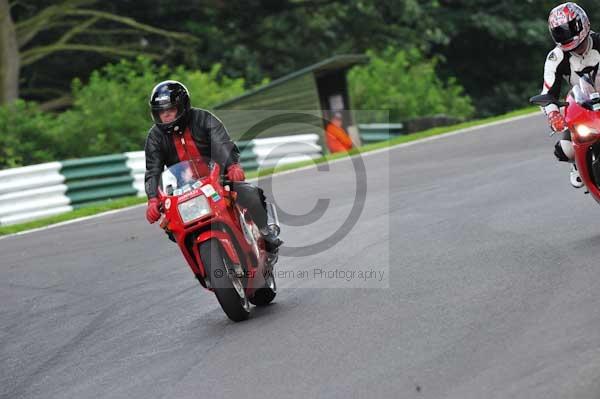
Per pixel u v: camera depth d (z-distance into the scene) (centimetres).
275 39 10506
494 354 1459
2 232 4066
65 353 1970
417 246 2444
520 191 3069
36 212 4694
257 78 10031
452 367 1431
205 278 1989
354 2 10131
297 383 1480
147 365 1759
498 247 2259
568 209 2597
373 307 1883
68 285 2694
